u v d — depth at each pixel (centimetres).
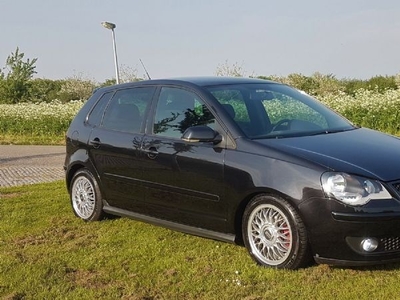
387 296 429
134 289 473
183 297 453
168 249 576
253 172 498
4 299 462
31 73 4419
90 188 702
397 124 1706
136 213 636
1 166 1418
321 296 434
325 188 456
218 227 538
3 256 574
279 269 493
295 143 510
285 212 481
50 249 596
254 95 595
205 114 561
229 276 490
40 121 2353
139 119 632
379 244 451
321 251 465
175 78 634
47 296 467
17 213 766
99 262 546
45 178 1160
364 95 1903
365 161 474
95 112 703
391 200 447
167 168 574
